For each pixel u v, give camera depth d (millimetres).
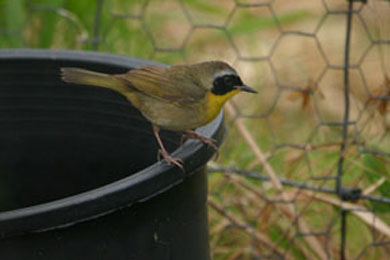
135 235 6375
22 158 8492
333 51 13477
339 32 13969
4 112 8289
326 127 12008
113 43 13195
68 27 13266
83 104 8156
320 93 10742
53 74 8133
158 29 13789
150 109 7863
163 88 7855
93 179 8398
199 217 7090
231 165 11266
